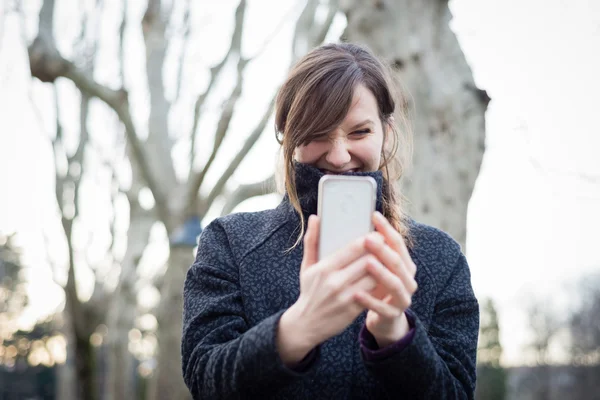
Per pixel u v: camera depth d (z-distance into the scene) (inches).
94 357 438.6
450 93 114.3
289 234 52.7
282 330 38.4
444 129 114.0
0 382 1136.2
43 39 275.0
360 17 117.8
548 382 1350.9
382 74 50.7
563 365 1353.3
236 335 46.8
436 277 51.9
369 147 48.4
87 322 436.1
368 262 35.9
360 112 47.7
